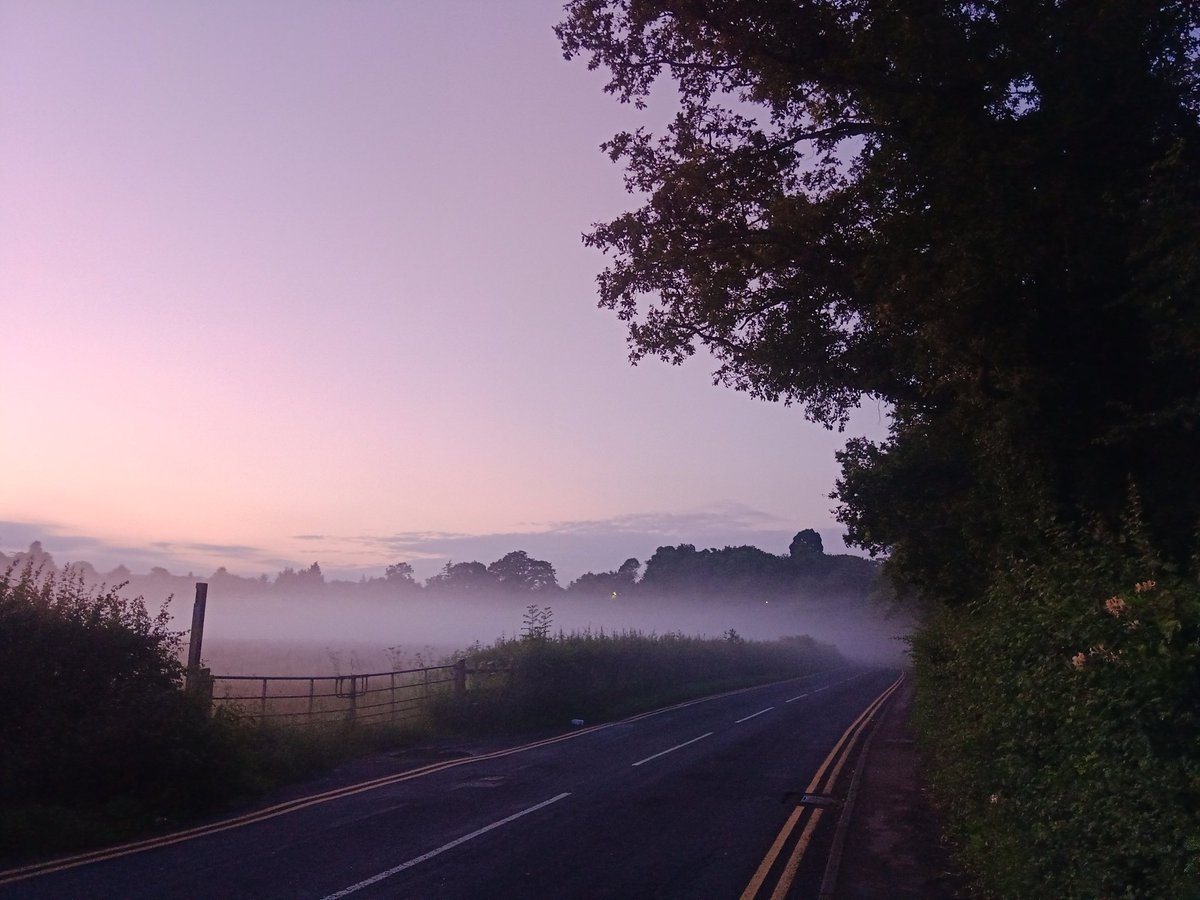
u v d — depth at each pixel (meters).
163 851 9.67
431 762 16.84
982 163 10.38
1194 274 8.14
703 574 147.50
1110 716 5.53
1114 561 7.25
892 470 19.11
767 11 11.91
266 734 15.40
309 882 8.41
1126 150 10.16
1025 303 11.16
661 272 14.23
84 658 12.29
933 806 12.50
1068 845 5.80
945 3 10.78
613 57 13.32
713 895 8.14
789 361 15.31
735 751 18.66
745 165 13.50
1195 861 4.47
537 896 8.02
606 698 30.36
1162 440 9.55
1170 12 9.91
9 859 9.34
